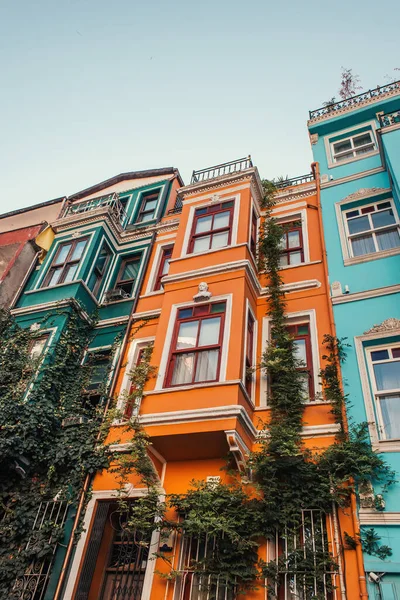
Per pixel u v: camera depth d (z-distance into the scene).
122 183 19.19
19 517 9.76
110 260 15.41
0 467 10.40
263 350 10.74
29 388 11.45
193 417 8.83
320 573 7.39
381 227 11.79
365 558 7.32
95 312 13.73
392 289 10.33
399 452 8.20
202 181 13.72
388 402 9.05
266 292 11.74
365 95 15.24
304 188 13.73
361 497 7.89
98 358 12.73
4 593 8.89
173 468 9.49
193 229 12.88
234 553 7.98
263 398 10.02
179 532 8.73
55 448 10.46
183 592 8.15
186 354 10.13
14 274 14.92
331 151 14.59
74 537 9.32
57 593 8.66
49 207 19.09
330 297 10.81
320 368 9.94
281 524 8.10
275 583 7.66
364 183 12.92
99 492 9.84
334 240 12.00
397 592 6.90
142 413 9.44
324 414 9.28
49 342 12.39
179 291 11.34
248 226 12.14
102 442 10.41
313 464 8.46
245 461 8.66
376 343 9.80
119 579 9.04
